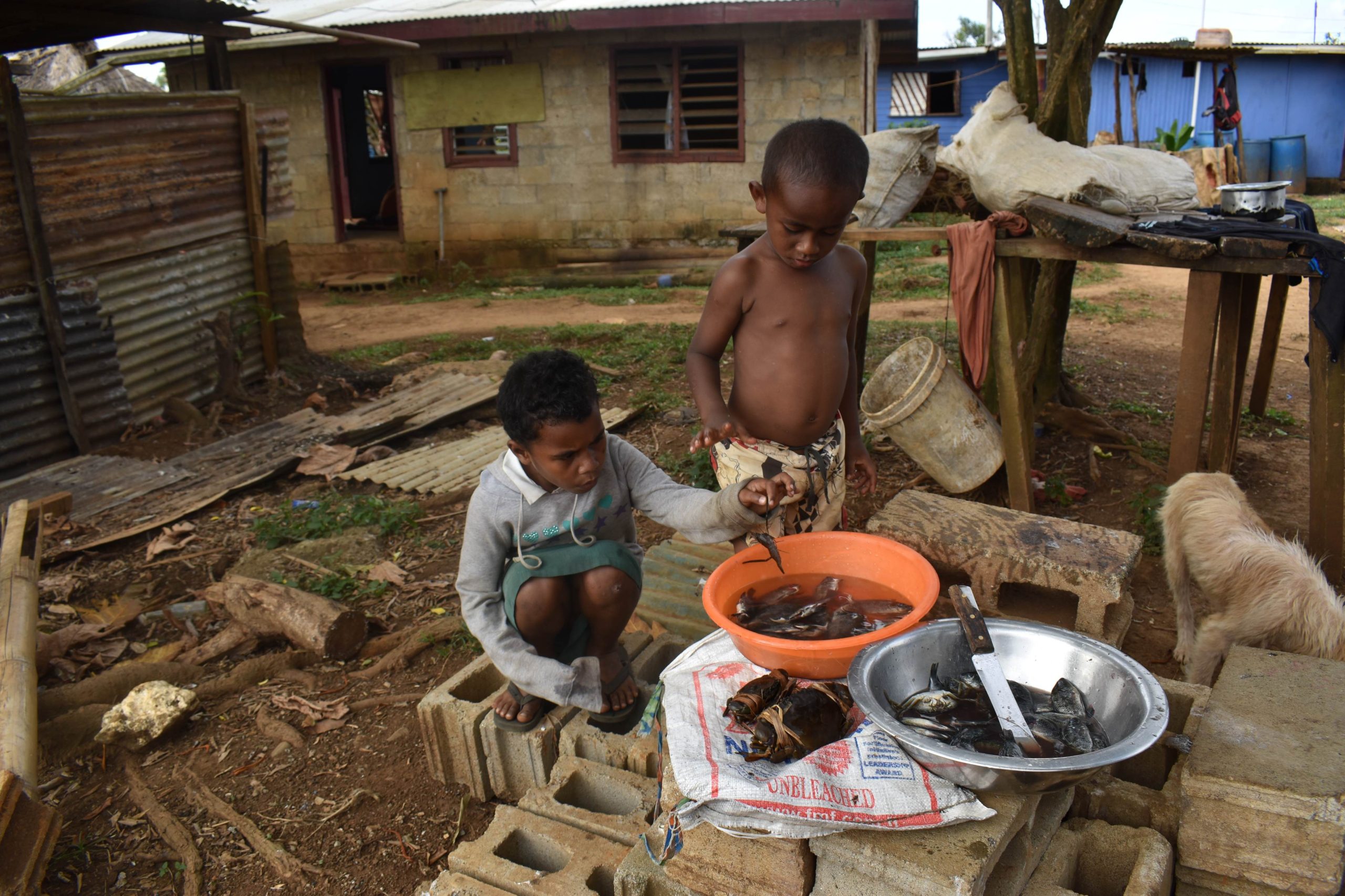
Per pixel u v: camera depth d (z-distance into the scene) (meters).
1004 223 4.44
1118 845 2.06
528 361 2.29
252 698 3.50
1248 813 1.92
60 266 6.47
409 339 10.35
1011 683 2.06
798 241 2.57
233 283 8.05
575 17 12.32
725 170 13.40
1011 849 1.89
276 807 2.90
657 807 2.27
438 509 5.34
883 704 1.88
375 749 3.15
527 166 13.95
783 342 2.87
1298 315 9.74
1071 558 3.31
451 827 2.76
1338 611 3.00
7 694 2.94
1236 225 4.07
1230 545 3.21
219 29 7.91
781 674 2.04
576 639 2.79
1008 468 4.71
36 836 2.48
